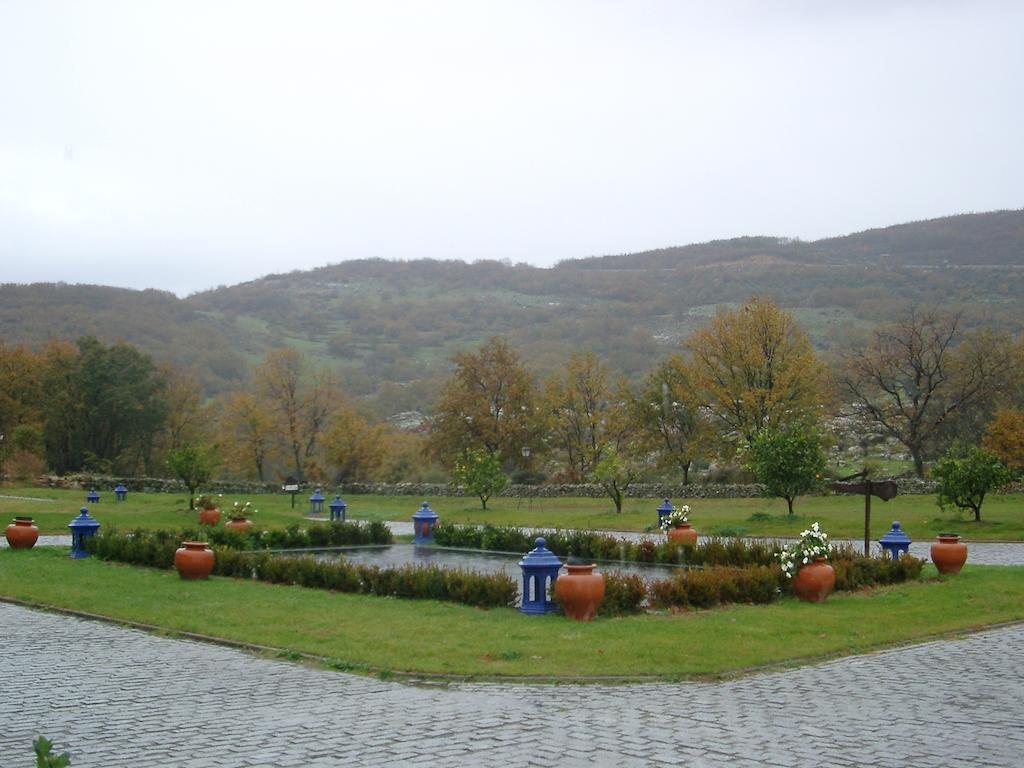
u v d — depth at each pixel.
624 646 12.25
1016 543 28.30
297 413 70.19
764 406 51.38
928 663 11.68
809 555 16.28
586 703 9.65
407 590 17.09
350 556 24.75
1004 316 80.12
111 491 54.81
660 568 20.94
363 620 14.52
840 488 20.95
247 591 18.00
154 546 22.19
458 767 7.41
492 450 61.06
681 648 12.13
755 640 12.71
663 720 8.90
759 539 28.38
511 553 25.48
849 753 7.78
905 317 73.19
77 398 67.56
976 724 8.73
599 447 60.06
